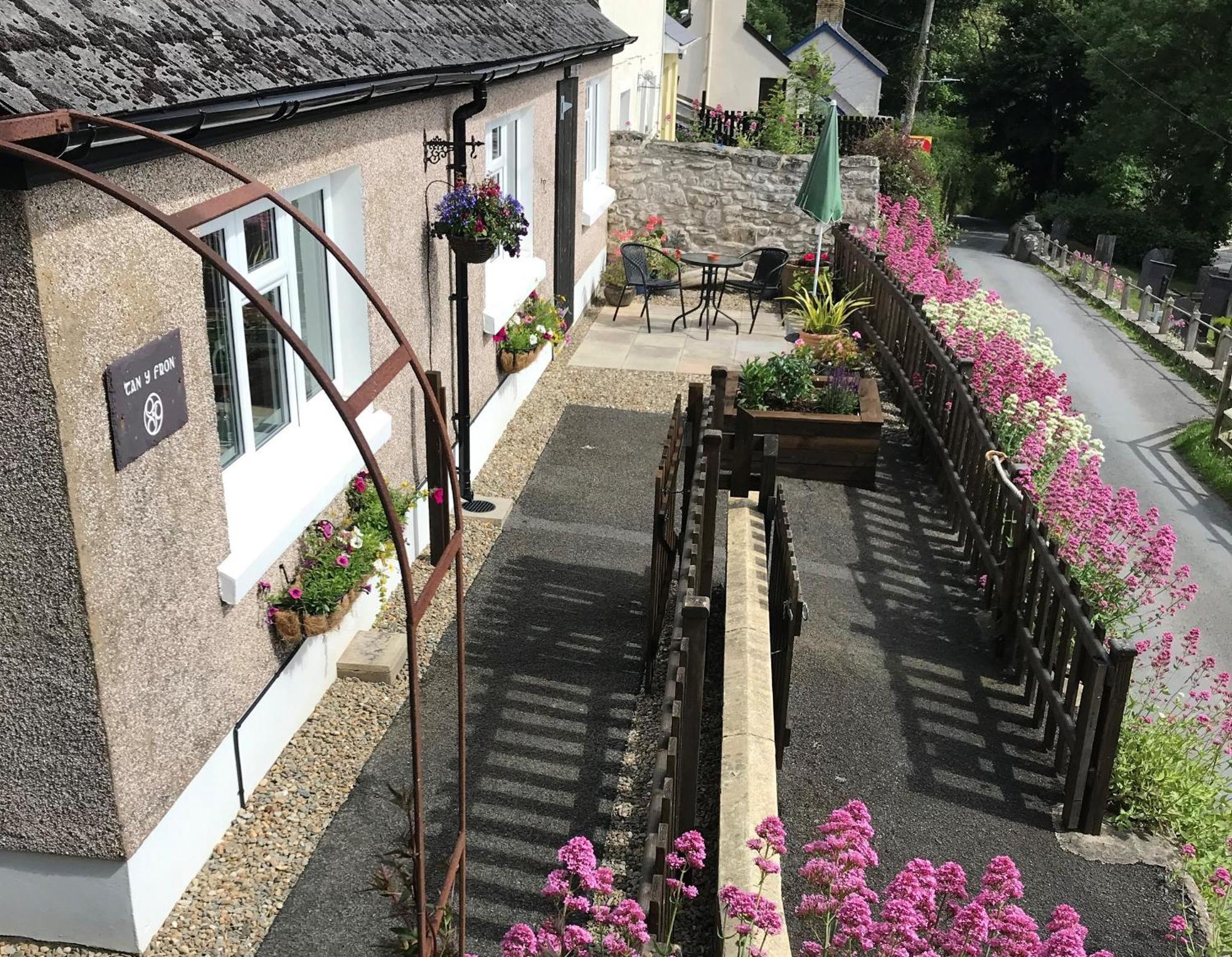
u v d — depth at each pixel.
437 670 5.69
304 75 4.23
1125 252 34.16
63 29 3.13
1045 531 5.48
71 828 3.75
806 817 4.57
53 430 3.23
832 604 6.45
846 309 12.14
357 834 4.51
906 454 8.96
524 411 9.66
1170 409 13.50
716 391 7.61
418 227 6.39
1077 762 4.53
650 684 5.60
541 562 6.90
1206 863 4.46
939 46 44.78
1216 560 9.15
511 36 7.93
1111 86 34.72
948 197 39.94
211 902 4.14
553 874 3.01
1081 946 3.02
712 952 3.83
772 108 19.00
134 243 3.55
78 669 3.52
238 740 4.52
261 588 4.64
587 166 13.14
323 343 5.64
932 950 3.02
